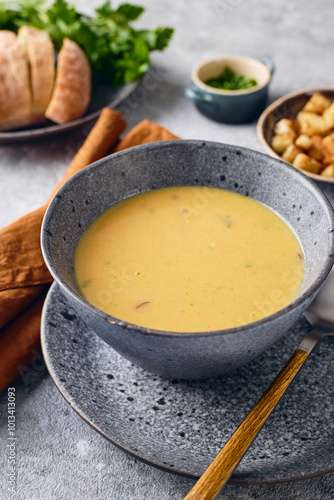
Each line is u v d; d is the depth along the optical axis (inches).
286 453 17.8
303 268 20.3
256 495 18.3
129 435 18.0
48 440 19.2
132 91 30.1
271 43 36.2
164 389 19.2
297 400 18.9
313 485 18.4
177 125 30.5
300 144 27.1
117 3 40.4
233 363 18.3
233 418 18.6
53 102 28.4
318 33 37.2
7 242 22.2
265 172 21.4
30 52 28.4
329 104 28.0
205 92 29.5
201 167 22.2
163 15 39.5
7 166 28.6
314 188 20.0
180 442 18.0
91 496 18.2
